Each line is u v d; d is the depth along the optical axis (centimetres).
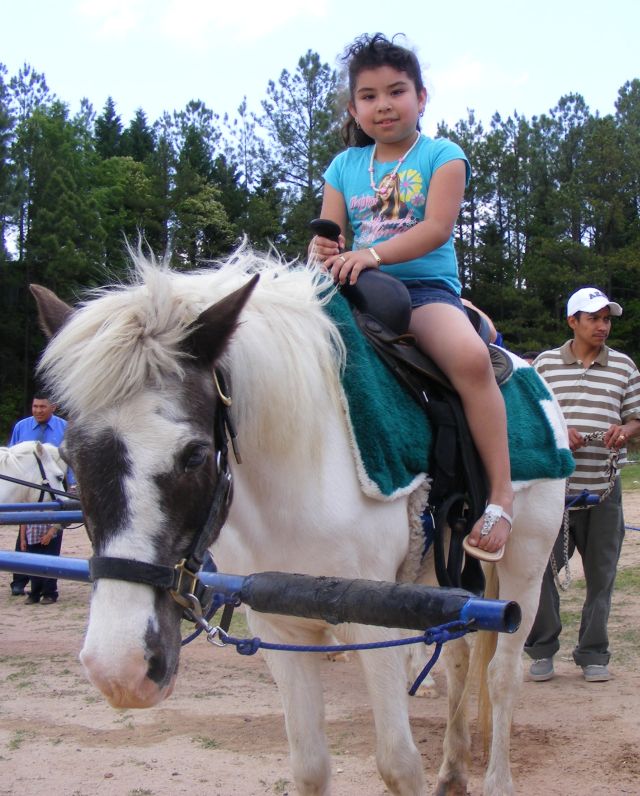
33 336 3478
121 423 191
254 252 314
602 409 491
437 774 364
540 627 491
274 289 259
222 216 3512
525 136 4538
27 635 637
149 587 188
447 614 190
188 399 198
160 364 196
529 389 341
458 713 336
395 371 271
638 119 4891
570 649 567
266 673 527
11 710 451
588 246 4106
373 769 363
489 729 357
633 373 496
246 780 354
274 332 243
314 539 243
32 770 367
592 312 491
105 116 5894
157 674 187
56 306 233
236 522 242
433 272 306
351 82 317
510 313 4088
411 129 311
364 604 198
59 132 4175
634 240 4084
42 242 3391
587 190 4066
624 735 396
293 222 3481
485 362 280
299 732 257
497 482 279
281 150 3709
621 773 353
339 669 527
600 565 491
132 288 228
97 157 4591
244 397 232
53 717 439
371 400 254
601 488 488
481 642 345
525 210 4275
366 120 310
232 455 235
